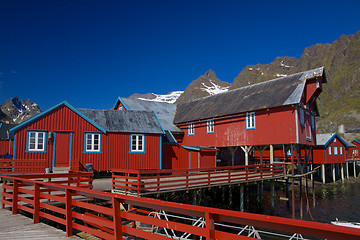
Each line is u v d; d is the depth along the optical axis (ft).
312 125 87.25
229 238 12.30
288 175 67.97
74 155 66.69
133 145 73.87
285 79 86.17
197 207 13.16
